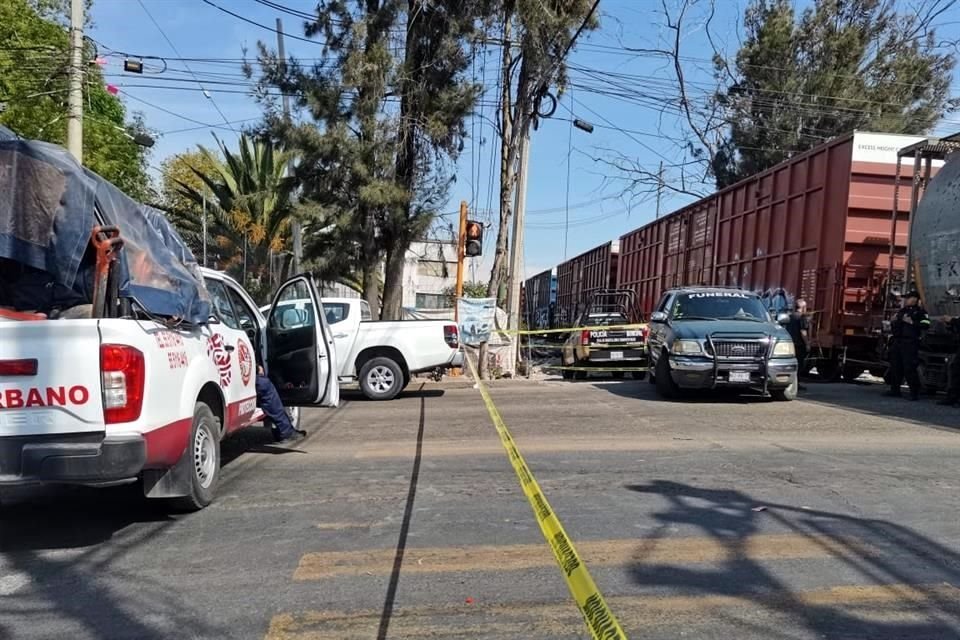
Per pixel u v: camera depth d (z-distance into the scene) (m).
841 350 13.70
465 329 16.64
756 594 3.90
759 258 15.87
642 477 6.46
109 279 4.73
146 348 4.66
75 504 5.78
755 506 5.52
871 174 12.87
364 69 15.16
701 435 8.60
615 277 26.50
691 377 11.08
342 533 4.97
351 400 12.46
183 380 5.16
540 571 4.24
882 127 29.38
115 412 4.45
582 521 5.17
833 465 6.91
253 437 8.76
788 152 30.33
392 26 15.76
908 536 4.83
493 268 18.42
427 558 4.47
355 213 15.95
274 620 3.64
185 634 3.50
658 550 4.57
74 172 4.68
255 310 7.67
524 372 17.61
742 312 12.30
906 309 11.58
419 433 8.98
